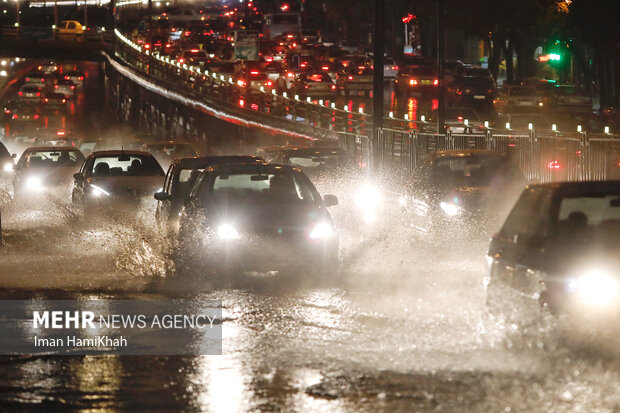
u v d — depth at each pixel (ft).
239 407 62.39
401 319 88.12
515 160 195.62
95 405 63.46
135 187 192.13
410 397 63.26
